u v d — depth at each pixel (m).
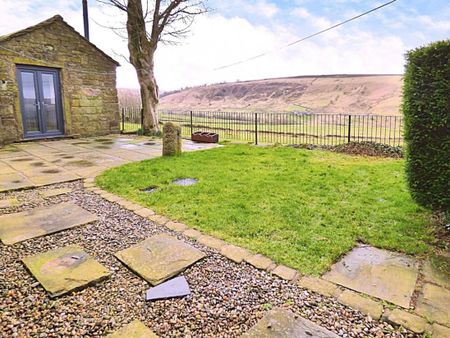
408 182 3.16
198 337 1.63
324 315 1.79
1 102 8.18
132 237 2.81
